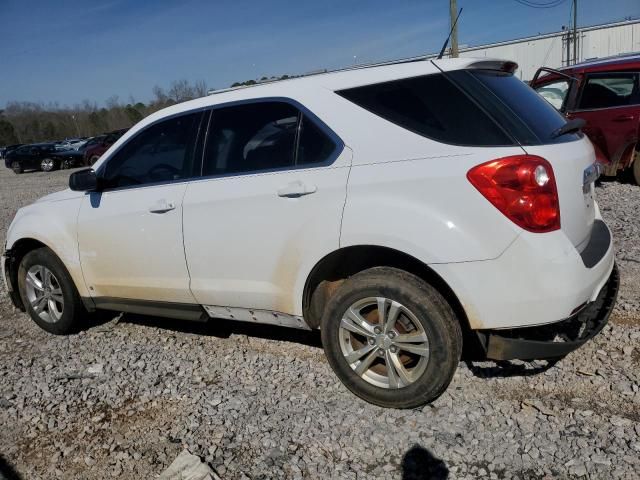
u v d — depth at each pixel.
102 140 25.94
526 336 2.96
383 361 3.17
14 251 4.72
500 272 2.70
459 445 2.80
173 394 3.56
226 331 4.45
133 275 4.01
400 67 3.14
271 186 3.26
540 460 2.64
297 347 4.04
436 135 2.87
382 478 2.65
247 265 3.42
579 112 8.02
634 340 3.59
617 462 2.57
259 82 4.21
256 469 2.79
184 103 3.87
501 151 2.72
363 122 3.05
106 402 3.55
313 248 3.11
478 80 3.02
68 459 3.02
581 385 3.19
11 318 5.23
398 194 2.86
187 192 3.62
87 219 4.14
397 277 2.96
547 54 29.64
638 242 5.44
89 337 4.60
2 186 20.50
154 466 2.89
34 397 3.68
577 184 2.92
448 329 2.88
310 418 3.15
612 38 28.81
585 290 2.80
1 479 2.90
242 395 3.47
